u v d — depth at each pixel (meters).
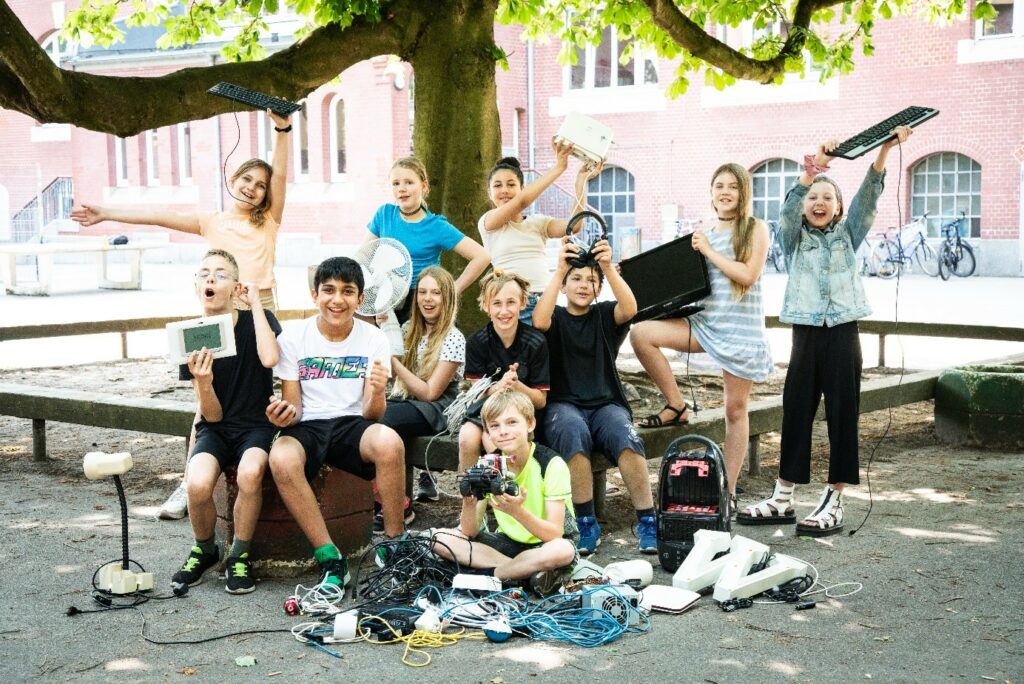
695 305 5.80
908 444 7.80
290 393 4.88
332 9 7.94
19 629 4.20
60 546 5.29
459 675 3.76
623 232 24.88
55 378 10.77
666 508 4.96
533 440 5.13
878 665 3.82
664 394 5.93
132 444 7.86
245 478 4.62
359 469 4.89
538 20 11.05
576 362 5.45
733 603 4.42
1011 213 23.30
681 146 26.95
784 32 24.19
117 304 17.70
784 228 5.73
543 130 28.70
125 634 4.15
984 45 23.25
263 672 3.79
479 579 4.42
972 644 4.02
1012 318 14.80
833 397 5.55
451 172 8.43
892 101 24.30
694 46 8.80
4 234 33.69
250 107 5.93
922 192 24.36
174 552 5.20
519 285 5.29
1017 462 7.18
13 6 32.06
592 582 4.46
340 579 4.60
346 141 28.53
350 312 4.90
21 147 33.56
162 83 7.65
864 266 24.20
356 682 3.70
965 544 5.31
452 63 8.42
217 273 4.89
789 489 5.77
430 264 6.34
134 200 31.55
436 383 5.64
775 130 25.69
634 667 3.82
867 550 5.23
